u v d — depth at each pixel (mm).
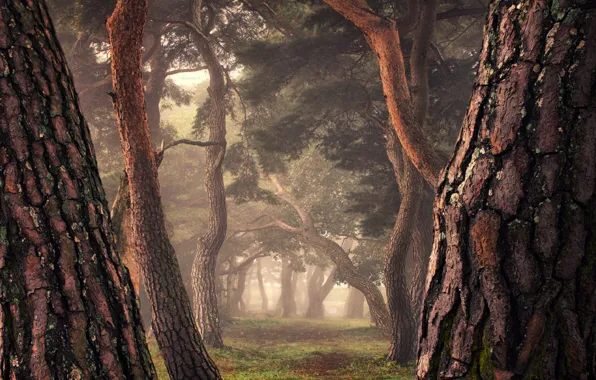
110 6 16531
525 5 1516
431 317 1618
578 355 1348
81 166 1848
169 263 8617
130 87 8109
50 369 1620
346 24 15375
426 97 13305
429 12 13234
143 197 8414
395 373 14203
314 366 16062
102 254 1812
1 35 1804
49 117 1814
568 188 1403
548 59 1456
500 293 1442
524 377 1385
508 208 1457
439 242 1654
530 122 1461
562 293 1380
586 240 1383
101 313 1743
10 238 1678
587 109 1410
